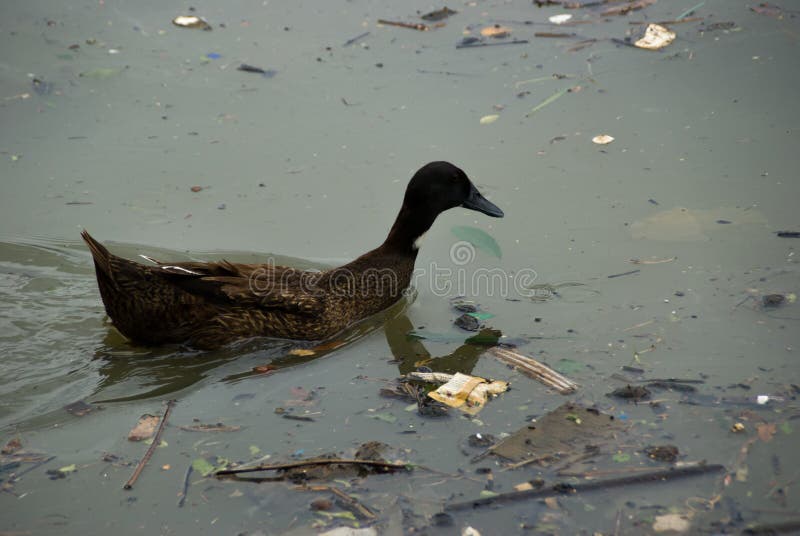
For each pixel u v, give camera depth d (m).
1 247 11.41
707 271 10.62
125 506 7.42
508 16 16.33
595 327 9.86
